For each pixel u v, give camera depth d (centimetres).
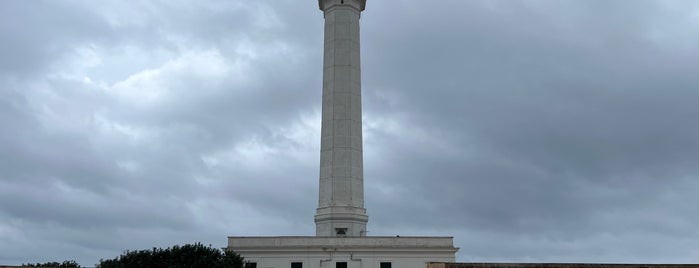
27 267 5497
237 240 6391
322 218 6975
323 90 7506
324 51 7644
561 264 4791
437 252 6322
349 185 7056
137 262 5338
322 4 7844
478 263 4831
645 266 4781
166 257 5422
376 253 6303
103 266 5378
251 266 6303
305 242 6347
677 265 4803
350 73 7444
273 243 6362
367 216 7106
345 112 7288
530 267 4803
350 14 7669
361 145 7331
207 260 5434
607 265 4784
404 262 6288
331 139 7225
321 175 7206
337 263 6272
